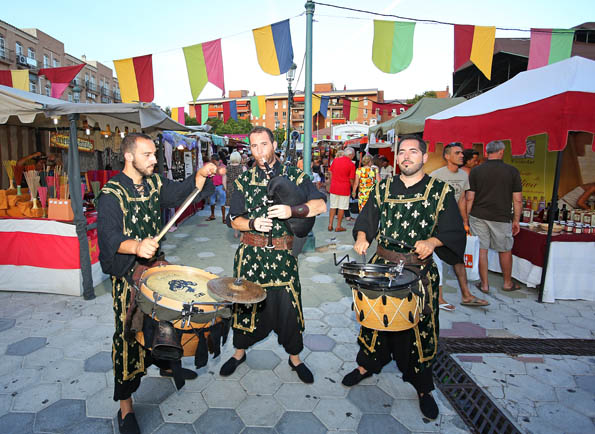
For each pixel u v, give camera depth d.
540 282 4.16
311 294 4.18
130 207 1.88
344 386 2.50
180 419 2.16
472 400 2.37
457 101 8.05
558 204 5.50
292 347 2.48
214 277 2.05
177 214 1.83
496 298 4.12
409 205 2.09
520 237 4.45
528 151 5.84
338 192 7.48
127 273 1.86
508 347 3.05
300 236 2.31
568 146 5.46
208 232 7.48
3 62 27.64
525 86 4.35
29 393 2.37
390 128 8.02
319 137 26.61
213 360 2.79
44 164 5.36
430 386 2.18
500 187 4.01
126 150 1.88
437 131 5.21
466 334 3.28
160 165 7.07
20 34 29.28
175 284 1.86
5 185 5.39
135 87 4.43
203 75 4.39
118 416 2.10
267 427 2.12
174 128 6.02
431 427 2.12
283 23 4.25
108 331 3.19
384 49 4.15
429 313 2.00
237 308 2.46
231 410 2.25
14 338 3.05
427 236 2.07
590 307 3.91
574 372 2.70
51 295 3.98
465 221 4.27
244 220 2.32
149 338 1.67
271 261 2.36
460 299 4.07
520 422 2.17
